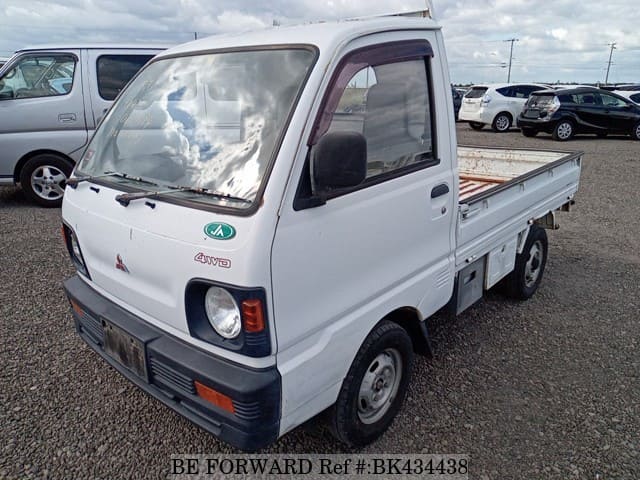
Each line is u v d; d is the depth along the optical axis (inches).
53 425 111.7
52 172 292.5
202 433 110.1
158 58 117.4
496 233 139.9
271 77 88.1
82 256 106.7
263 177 76.9
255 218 74.4
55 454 103.5
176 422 113.2
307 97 80.7
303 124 79.4
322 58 83.8
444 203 112.3
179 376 84.0
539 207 166.6
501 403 121.5
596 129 623.5
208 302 80.4
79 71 281.4
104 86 286.0
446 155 112.6
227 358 80.5
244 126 87.6
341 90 85.4
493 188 136.6
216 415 80.8
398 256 101.2
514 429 112.6
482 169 215.3
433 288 114.7
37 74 280.2
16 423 112.0
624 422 114.9
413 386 127.7
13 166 285.3
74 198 107.3
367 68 91.0
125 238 89.8
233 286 74.4
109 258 96.1
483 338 152.3
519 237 162.7
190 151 93.5
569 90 619.5
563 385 129.0
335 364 90.5
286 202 76.7
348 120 88.0
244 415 77.6
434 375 132.7
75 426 111.5
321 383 88.5
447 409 119.0
